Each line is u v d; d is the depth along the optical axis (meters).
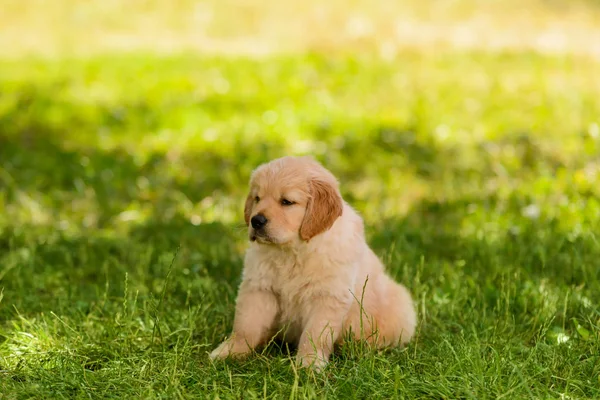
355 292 4.74
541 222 7.36
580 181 8.66
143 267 6.30
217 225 7.59
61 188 9.08
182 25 20.31
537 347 4.54
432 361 4.45
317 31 19.47
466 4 22.31
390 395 4.04
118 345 4.63
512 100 13.39
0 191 8.77
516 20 21.03
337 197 4.68
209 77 14.75
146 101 13.05
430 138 11.02
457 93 13.92
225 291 5.79
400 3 22.12
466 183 9.16
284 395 4.00
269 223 4.56
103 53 17.27
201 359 4.61
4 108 12.38
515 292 5.46
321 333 4.57
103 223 7.94
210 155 10.29
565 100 13.30
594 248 6.38
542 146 10.45
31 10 21.12
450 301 5.50
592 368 4.39
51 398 3.95
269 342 4.73
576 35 19.66
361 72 15.38
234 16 20.94
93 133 11.35
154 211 8.27
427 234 7.23
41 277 6.05
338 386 4.11
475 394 3.99
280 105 12.84
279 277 4.73
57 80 14.34
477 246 6.68
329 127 11.45
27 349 4.58
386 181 9.34
